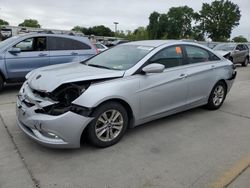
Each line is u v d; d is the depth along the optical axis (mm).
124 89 4234
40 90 3965
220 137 4828
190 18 75938
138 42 5508
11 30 32625
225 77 6270
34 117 3816
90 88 3938
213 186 3350
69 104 3812
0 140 4379
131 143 4441
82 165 3734
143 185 3338
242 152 4266
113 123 4262
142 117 4645
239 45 18125
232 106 6828
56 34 8516
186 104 5453
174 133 4922
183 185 3357
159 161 3906
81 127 3834
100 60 5141
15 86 8594
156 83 4707
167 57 5047
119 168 3691
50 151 4070
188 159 3990
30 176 3445
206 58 5965
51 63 8289
